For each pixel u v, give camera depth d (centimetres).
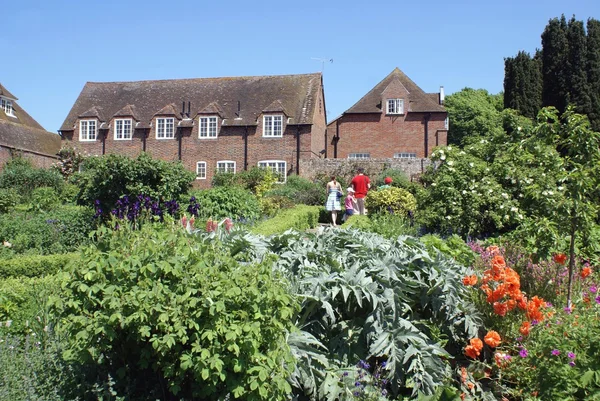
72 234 1192
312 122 3148
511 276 464
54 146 4044
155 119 3359
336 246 540
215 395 353
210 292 336
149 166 1327
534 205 680
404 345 439
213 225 720
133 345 376
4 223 1181
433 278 474
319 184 2622
